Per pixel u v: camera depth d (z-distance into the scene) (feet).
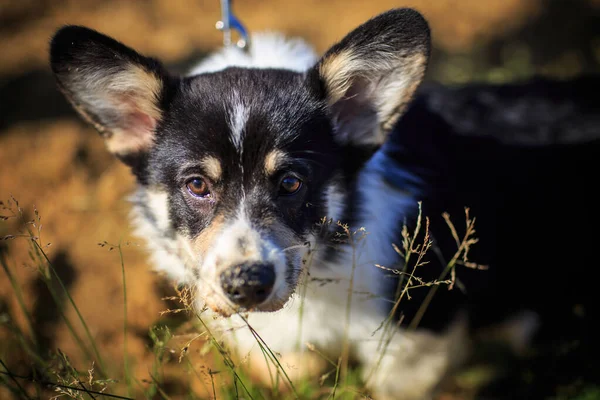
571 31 4.04
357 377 2.21
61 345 2.36
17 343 2.28
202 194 1.93
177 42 4.45
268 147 1.89
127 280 2.52
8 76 3.96
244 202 1.87
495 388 2.33
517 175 2.29
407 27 1.93
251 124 1.89
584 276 2.37
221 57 2.25
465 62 3.78
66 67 1.97
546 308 2.42
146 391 2.13
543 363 2.33
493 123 2.35
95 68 1.97
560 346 2.33
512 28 4.18
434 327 2.17
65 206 2.85
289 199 1.91
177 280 2.07
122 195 2.83
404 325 2.12
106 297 2.50
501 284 2.29
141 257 2.58
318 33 4.44
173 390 2.23
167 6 5.10
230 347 2.12
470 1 4.56
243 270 1.76
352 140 2.02
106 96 2.01
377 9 4.65
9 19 4.91
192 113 1.94
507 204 2.27
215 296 1.80
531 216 2.29
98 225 2.77
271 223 1.85
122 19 4.89
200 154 1.90
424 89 2.46
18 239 2.66
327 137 1.97
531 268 2.34
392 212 2.10
